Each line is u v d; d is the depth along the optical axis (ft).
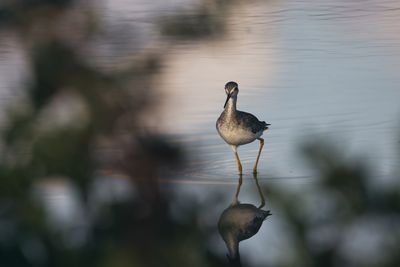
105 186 18.97
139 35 19.81
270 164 72.43
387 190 17.11
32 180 18.43
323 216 17.29
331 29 127.13
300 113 87.51
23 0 18.74
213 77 98.78
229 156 75.25
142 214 18.76
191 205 18.86
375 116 85.35
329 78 100.58
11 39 19.12
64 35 18.97
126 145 18.93
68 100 19.02
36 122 18.70
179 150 19.24
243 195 63.82
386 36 122.01
